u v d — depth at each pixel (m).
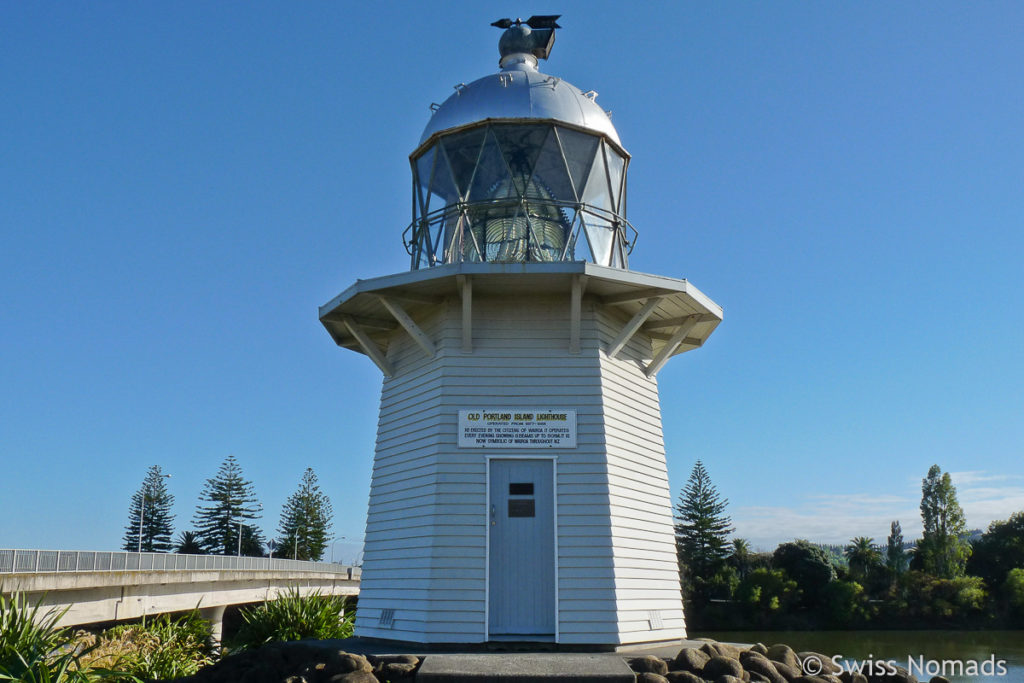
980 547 77.38
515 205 13.88
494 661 10.20
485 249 13.85
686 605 73.88
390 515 14.20
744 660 10.95
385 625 13.35
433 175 14.84
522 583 12.82
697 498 78.88
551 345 13.77
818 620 68.12
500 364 13.66
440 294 14.09
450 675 9.53
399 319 13.84
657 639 13.25
